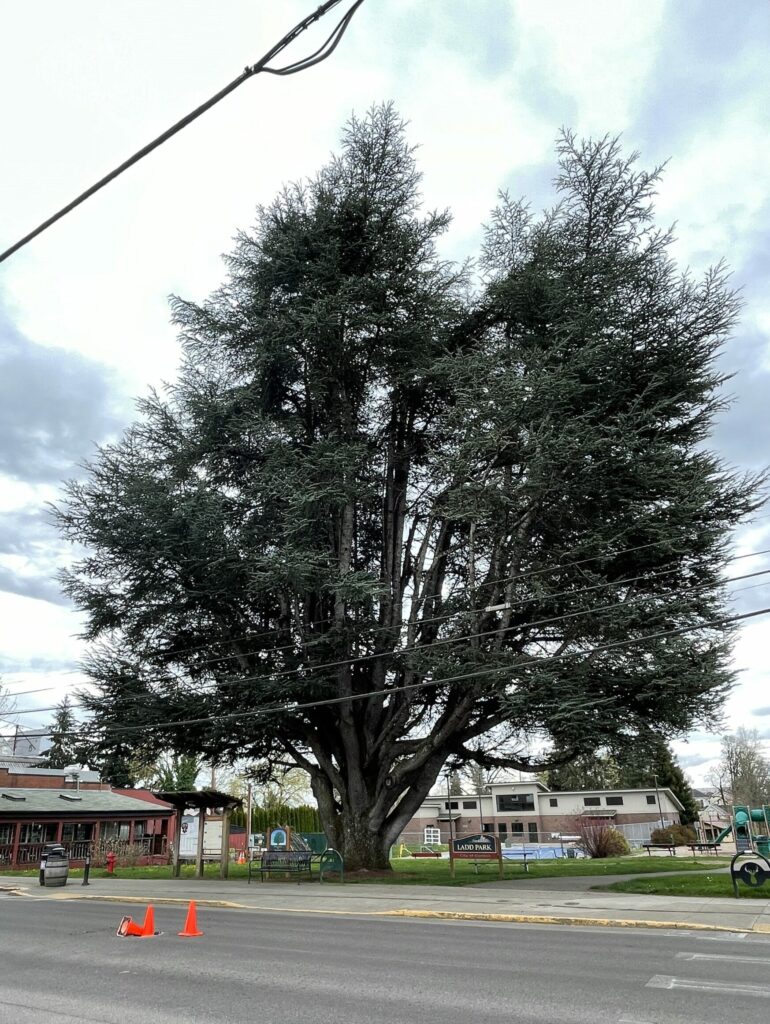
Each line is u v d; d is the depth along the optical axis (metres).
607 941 11.30
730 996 7.44
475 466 21.80
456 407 21.70
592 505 21.59
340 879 21.70
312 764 25.80
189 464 25.20
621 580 20.52
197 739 23.48
